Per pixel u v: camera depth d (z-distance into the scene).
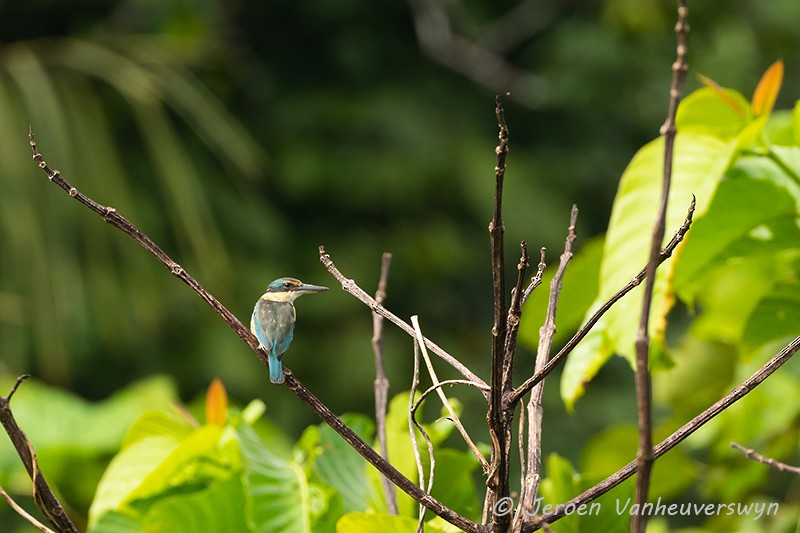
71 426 7.11
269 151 17.36
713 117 5.04
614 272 4.66
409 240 17.55
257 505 4.37
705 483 6.61
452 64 18.78
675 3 18.19
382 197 17.42
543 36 19.70
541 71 19.23
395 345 17.09
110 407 7.34
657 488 6.37
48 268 12.09
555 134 19.58
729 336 6.56
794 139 5.44
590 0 19.77
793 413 6.28
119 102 14.64
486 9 19.98
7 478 6.82
